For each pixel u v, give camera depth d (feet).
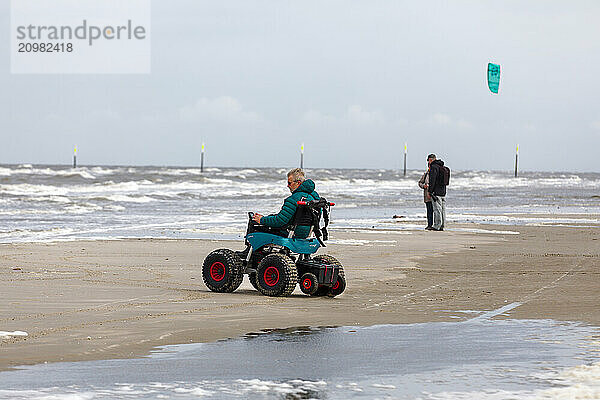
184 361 48.55
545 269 102.73
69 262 106.01
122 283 86.63
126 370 45.93
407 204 315.37
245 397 40.01
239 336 57.06
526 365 47.11
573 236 159.02
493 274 97.40
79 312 66.74
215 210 250.98
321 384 42.65
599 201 364.17
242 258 81.97
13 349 51.42
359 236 154.40
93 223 188.44
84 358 49.21
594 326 61.26
